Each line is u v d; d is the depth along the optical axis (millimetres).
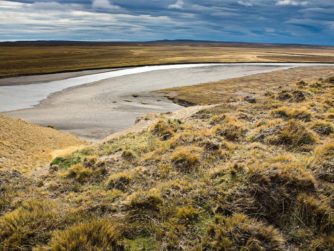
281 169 5633
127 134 13766
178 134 10984
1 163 21438
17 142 28672
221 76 97688
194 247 4008
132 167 8398
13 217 5098
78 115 47375
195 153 8102
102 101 59031
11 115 46875
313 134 8680
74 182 7598
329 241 3979
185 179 6574
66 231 4395
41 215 5262
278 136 8648
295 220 4484
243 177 5695
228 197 5199
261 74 97812
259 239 4078
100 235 4316
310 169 5820
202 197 5398
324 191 5031
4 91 66750
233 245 3998
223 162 7281
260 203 4910
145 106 54375
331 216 4387
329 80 25688
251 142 9055
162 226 4688
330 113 11406
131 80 87812
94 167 8508
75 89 72000
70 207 5801
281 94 18172
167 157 8508
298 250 3914
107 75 97312
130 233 4574
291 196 4930
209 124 13070
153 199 5555
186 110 20078
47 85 76812
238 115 13773
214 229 4371
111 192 6449
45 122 43094
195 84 81000
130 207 5469
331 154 6480
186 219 4770
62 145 31062
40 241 4527
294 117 11664
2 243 4445
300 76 85375
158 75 98938
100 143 13258
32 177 8484
